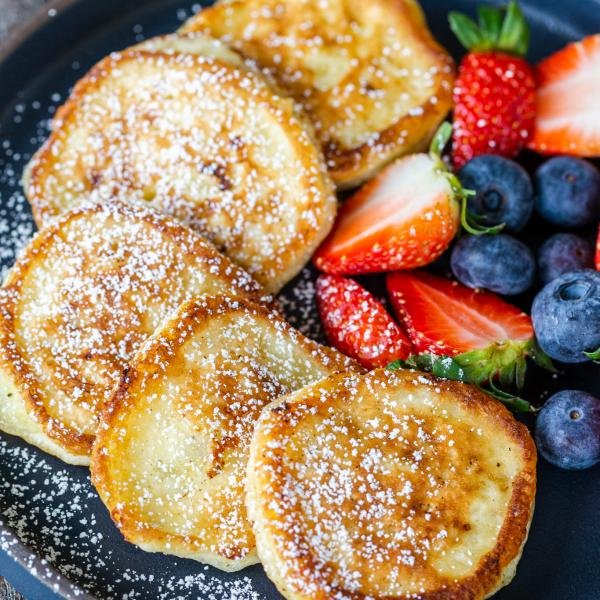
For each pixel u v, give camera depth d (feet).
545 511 1.33
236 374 1.30
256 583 1.29
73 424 1.31
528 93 1.43
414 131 1.42
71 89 1.50
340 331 1.37
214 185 1.38
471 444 1.27
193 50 1.42
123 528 1.26
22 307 1.34
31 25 1.49
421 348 1.36
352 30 1.46
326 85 1.44
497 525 1.25
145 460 1.27
